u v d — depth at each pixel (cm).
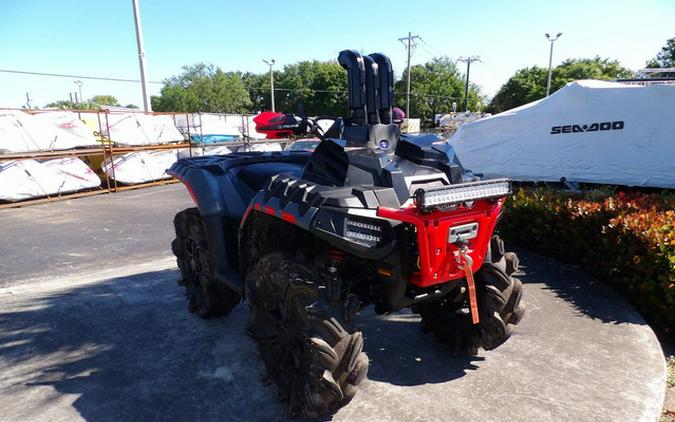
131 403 287
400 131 301
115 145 1487
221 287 382
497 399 283
